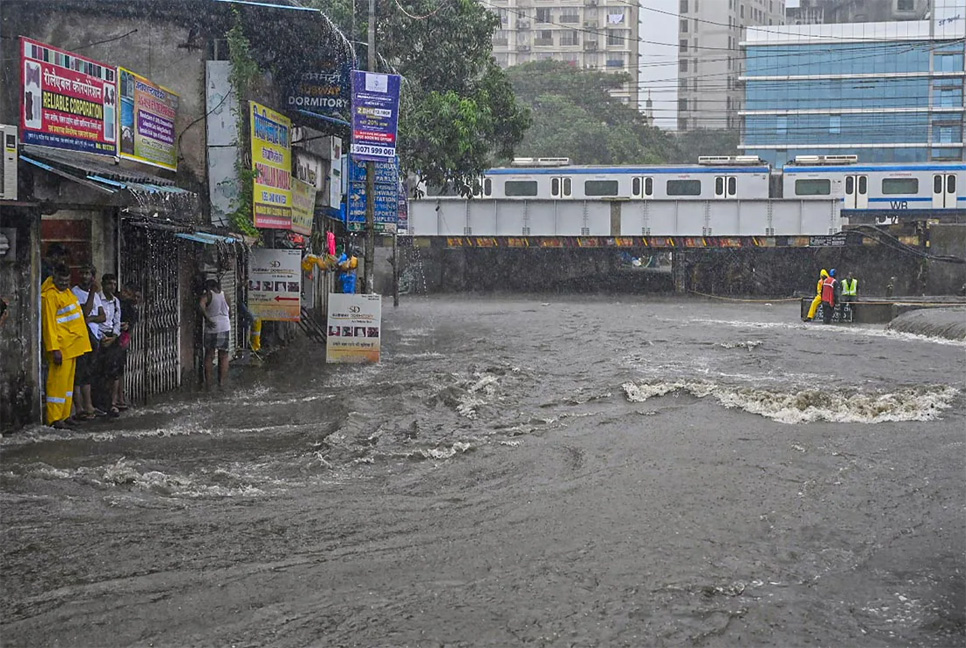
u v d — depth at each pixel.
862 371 17.11
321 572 6.30
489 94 27.17
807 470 9.15
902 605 5.84
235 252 16.25
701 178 43.00
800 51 86.81
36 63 11.12
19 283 10.41
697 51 112.44
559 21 108.38
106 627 5.42
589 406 12.73
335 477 8.80
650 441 10.41
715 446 10.16
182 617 5.56
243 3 15.43
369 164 17.92
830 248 41.59
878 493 8.36
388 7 24.39
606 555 6.66
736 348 20.84
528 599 5.85
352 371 16.25
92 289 11.27
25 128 10.92
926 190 43.06
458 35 25.53
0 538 6.90
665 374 16.22
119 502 7.85
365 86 16.84
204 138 16.00
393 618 5.56
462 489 8.45
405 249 43.81
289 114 18.72
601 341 22.20
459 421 11.61
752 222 41.22
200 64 15.95
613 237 42.47
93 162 12.49
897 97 85.31
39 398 10.73
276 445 10.05
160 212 13.30
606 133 67.81
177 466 9.09
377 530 7.21
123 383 12.25
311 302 23.08
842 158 44.03
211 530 7.16
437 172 27.02
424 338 22.88
